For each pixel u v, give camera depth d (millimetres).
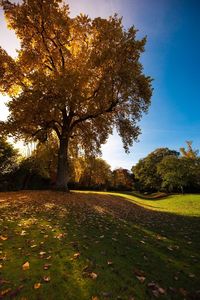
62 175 18094
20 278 3646
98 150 21250
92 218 9109
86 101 17219
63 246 5227
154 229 8180
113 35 16703
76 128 21078
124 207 14844
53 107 15008
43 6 16266
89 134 20750
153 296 3488
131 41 16609
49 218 8125
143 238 6727
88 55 17375
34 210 9547
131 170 73375
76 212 10109
